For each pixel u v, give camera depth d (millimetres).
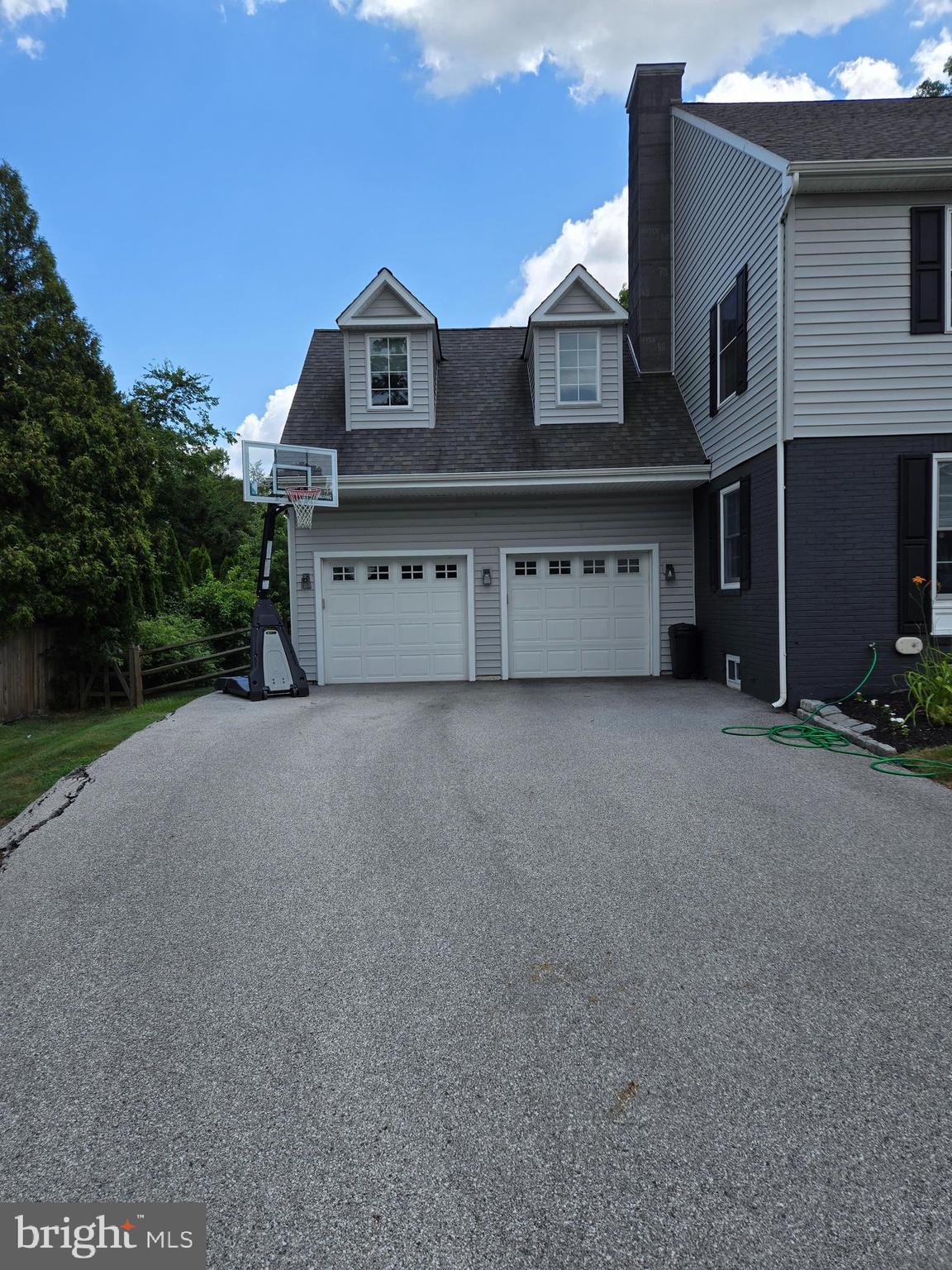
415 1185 2086
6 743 8891
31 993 3174
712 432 11008
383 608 12453
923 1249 1827
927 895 3803
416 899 3961
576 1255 1849
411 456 11781
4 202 11602
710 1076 2500
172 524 31578
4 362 11062
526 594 12398
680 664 11773
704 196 11234
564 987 3080
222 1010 2998
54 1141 2297
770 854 4383
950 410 8125
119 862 4574
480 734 7766
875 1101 2350
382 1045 2736
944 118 10398
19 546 10312
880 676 8281
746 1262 1814
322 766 6602
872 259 8086
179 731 8125
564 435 12078
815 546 8281
